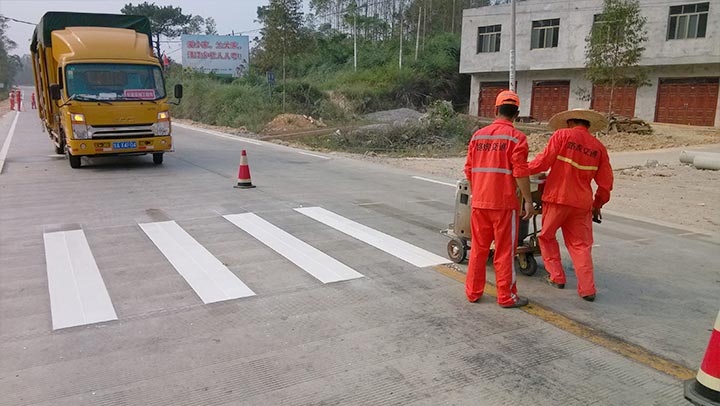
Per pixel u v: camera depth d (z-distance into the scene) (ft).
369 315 14.70
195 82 116.16
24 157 47.16
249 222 24.72
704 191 37.29
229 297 15.79
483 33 116.88
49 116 45.80
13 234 22.15
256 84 124.47
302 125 86.02
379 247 21.13
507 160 14.70
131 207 27.55
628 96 100.53
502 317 14.74
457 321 14.42
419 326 14.07
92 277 17.25
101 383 11.14
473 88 122.42
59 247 20.40
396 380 11.41
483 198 14.93
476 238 15.35
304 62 159.02
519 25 109.60
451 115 75.51
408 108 119.55
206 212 26.63
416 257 19.90
